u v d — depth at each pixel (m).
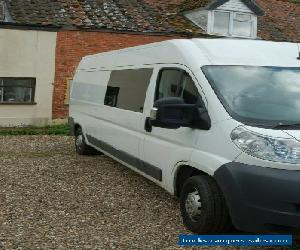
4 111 16.05
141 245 4.93
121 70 7.82
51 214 5.89
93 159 9.59
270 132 4.59
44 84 16.58
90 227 5.45
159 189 7.18
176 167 5.64
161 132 6.02
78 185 7.37
